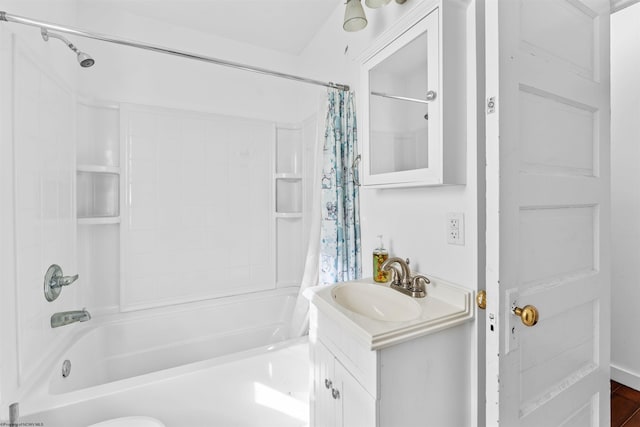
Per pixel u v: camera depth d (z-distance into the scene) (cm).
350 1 127
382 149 127
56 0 156
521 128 83
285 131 255
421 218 125
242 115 237
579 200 98
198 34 220
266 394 137
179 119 213
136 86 200
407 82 113
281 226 255
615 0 111
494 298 79
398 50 116
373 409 84
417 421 92
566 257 96
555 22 91
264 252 245
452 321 97
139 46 143
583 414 103
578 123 99
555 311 92
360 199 165
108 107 192
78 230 181
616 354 194
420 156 108
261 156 243
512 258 81
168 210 210
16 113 112
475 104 101
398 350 88
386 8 142
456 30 101
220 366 131
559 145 93
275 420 137
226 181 230
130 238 198
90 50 187
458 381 101
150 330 195
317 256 180
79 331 171
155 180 205
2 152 105
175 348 201
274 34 224
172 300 212
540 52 87
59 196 149
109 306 195
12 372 108
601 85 105
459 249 108
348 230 164
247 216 238
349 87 172
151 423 105
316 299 116
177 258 213
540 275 89
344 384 99
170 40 211
